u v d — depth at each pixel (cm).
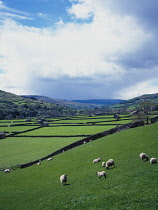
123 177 2233
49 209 1866
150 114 13412
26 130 14988
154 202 1471
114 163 3097
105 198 1761
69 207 1789
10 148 9450
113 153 3778
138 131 5022
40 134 13050
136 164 2678
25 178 3809
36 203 2173
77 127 15575
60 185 2733
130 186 1884
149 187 1750
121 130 6209
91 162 3641
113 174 2530
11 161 6988
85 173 3027
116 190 1878
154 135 4222
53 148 8669
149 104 12650
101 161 3494
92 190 2092
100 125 15538
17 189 3097
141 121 6278
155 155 2892
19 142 10938
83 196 1964
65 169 3675
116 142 4612
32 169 4566
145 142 3875
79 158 4250
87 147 5141
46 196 2344
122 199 1653
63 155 5175
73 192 2220
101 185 2184
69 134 12200
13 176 4256
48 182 3097
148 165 2453
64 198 2077
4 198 2705
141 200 1550
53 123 19212
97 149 4541
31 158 7162
